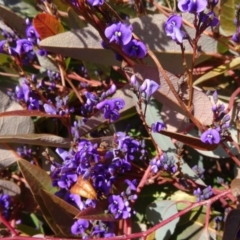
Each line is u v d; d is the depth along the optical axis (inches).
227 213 15.3
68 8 16.8
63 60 17.1
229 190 15.5
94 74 17.5
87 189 15.1
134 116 17.5
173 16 14.6
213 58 16.8
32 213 17.6
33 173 16.2
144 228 16.5
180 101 15.0
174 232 16.3
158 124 14.9
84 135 16.6
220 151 16.4
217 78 17.0
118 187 16.3
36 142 16.4
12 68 18.1
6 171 17.6
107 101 15.2
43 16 16.5
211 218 16.3
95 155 15.0
